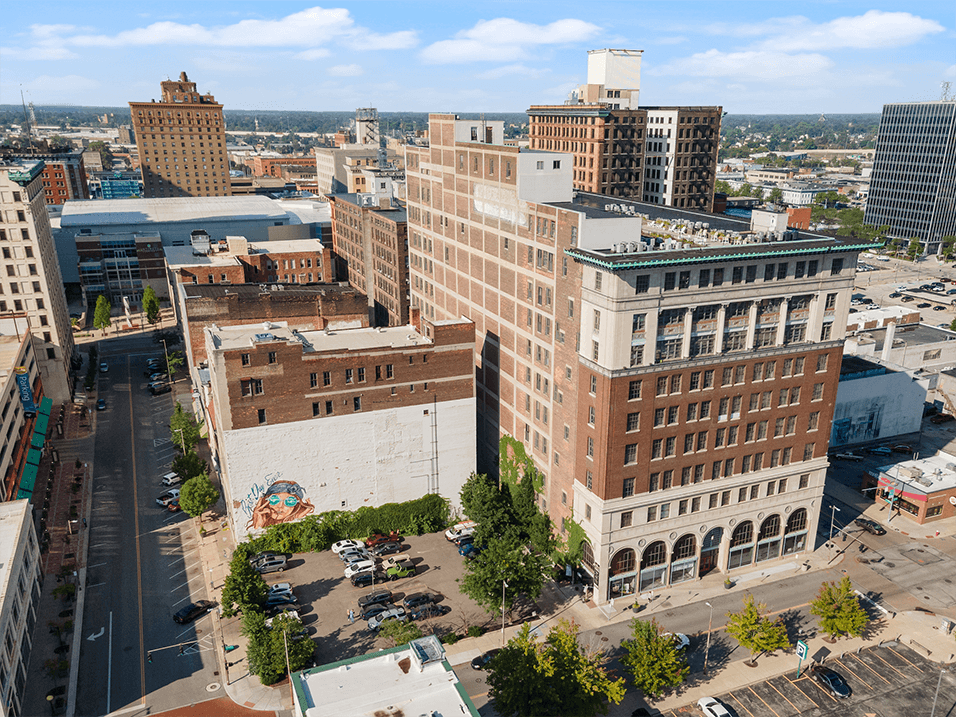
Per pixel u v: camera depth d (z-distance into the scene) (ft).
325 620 255.91
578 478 272.51
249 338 297.53
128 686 223.71
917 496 326.44
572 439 276.00
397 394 303.07
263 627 228.43
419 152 402.31
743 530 287.69
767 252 245.86
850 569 291.38
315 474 298.76
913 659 240.12
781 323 263.08
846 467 383.86
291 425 289.53
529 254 295.48
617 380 243.81
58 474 362.53
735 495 279.08
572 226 260.42
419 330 331.77
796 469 285.64
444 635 247.09
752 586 279.28
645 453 256.73
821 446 288.51
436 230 393.91
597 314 246.27
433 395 309.42
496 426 350.64
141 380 499.10
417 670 173.17
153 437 407.85
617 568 269.44
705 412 262.47
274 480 293.43
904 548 307.58
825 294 266.36
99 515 324.80
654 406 252.83
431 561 297.12
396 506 314.55
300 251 604.90
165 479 351.87
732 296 252.01
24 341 409.28
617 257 233.35
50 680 225.35
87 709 214.28
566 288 268.21
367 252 597.52
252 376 278.46
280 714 212.43
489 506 297.94
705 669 235.20
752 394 268.00
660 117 603.67
